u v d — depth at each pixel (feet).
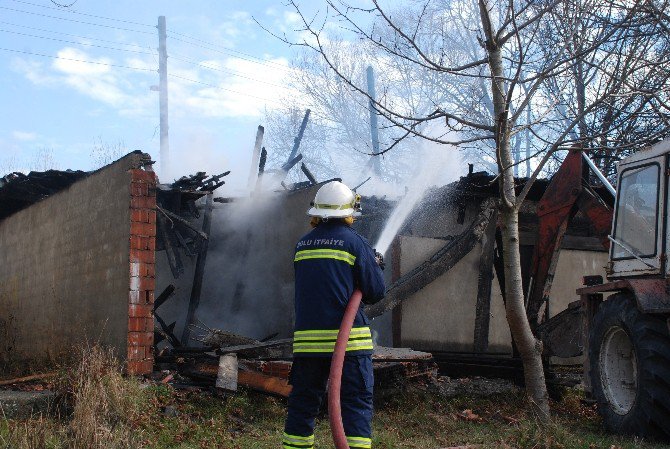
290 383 13.58
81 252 30.78
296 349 13.29
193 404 23.25
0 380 27.91
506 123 20.93
